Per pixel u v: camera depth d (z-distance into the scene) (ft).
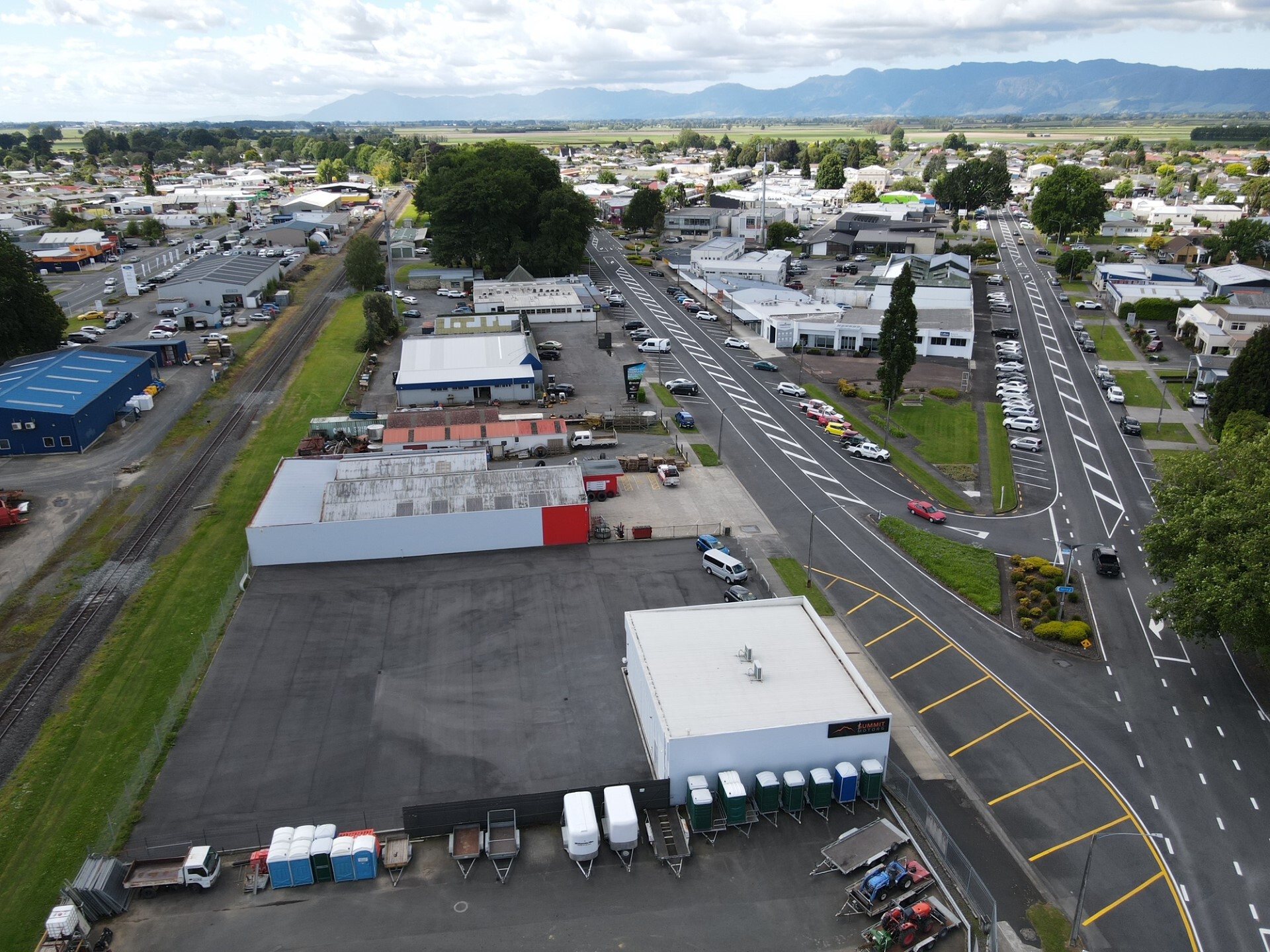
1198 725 161.17
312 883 124.06
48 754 149.18
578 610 192.95
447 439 272.31
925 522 241.76
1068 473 276.41
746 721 139.33
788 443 296.51
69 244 593.42
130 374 314.96
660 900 122.01
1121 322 464.24
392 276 482.69
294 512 218.38
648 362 383.45
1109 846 134.10
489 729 155.74
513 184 540.11
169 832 132.57
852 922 119.34
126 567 209.87
